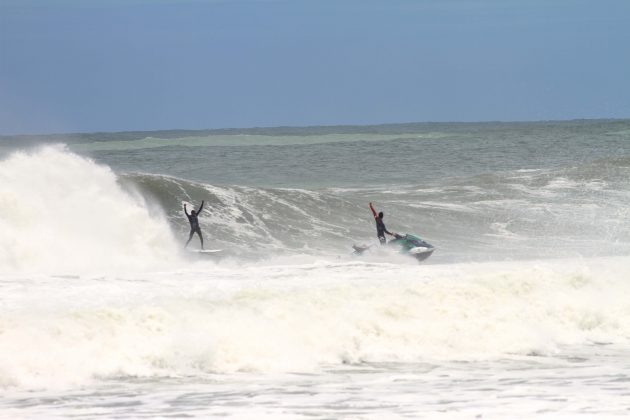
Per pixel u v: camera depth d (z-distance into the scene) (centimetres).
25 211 9175
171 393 4297
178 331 5141
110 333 4991
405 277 7069
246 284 6569
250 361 5019
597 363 5312
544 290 6806
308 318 5659
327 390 4397
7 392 4291
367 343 5556
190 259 9594
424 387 4491
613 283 7219
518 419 3688
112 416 3791
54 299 5706
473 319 6162
